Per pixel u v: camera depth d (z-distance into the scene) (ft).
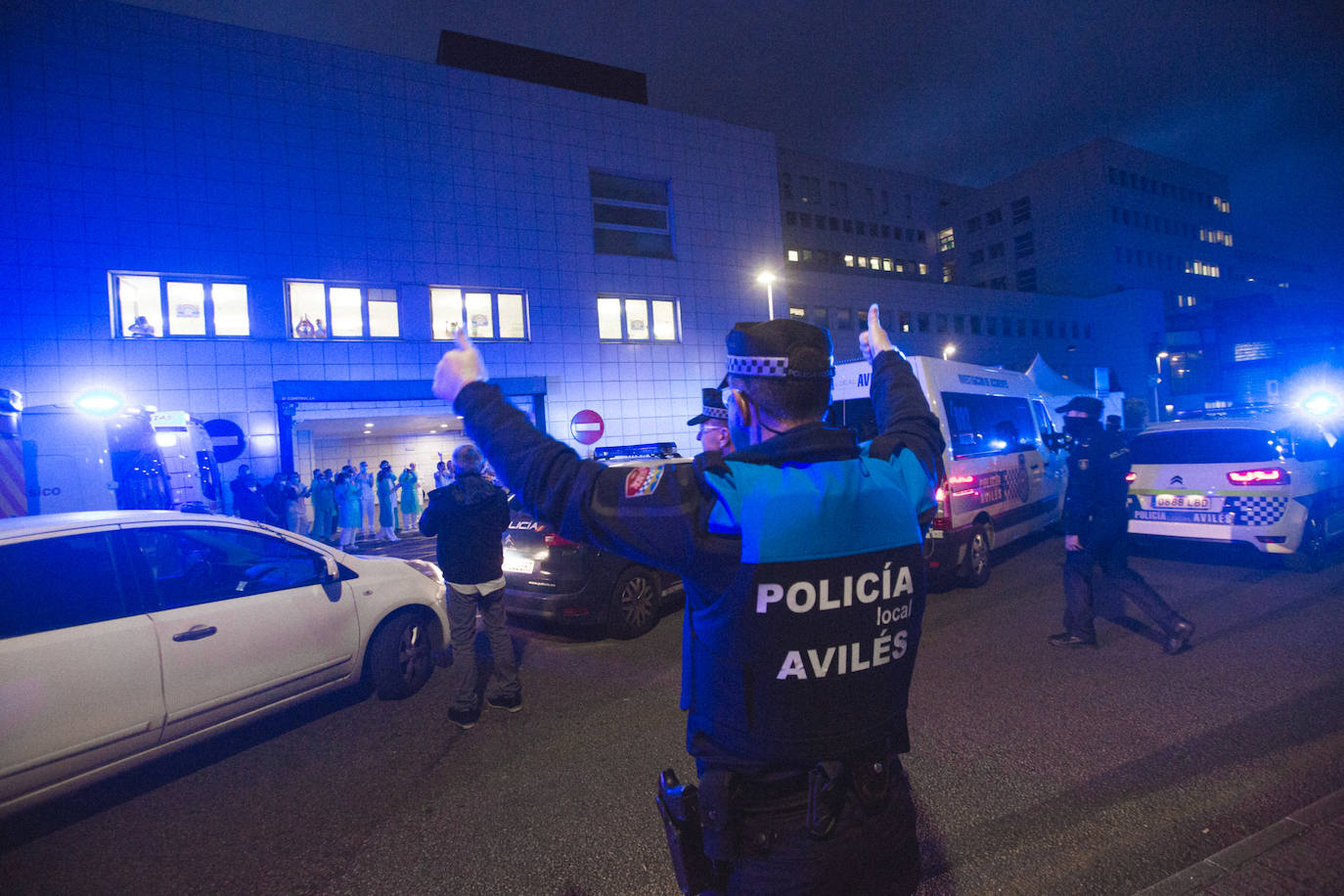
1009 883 7.67
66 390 44.09
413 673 15.05
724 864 3.64
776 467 3.44
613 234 66.13
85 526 10.73
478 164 59.00
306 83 52.34
